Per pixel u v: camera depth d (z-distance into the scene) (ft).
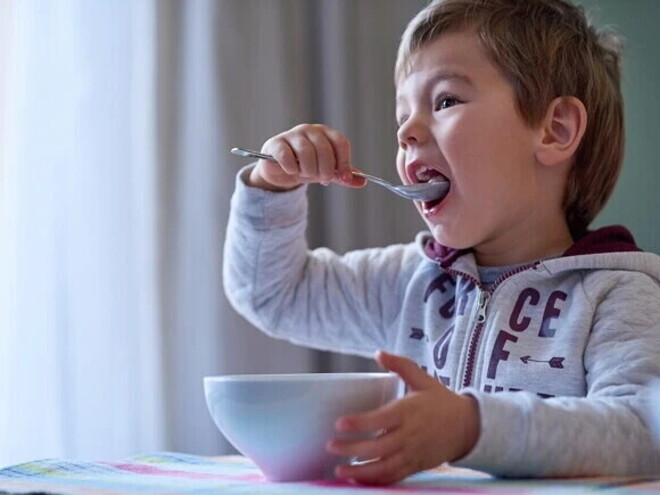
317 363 6.07
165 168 5.46
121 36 5.35
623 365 2.81
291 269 4.05
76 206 5.09
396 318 3.92
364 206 6.29
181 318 5.46
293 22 6.14
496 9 3.56
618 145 3.89
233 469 2.40
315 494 1.71
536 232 3.53
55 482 2.03
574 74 3.67
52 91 5.04
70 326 5.01
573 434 2.13
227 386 2.02
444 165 3.38
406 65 3.57
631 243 3.47
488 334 3.32
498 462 2.05
